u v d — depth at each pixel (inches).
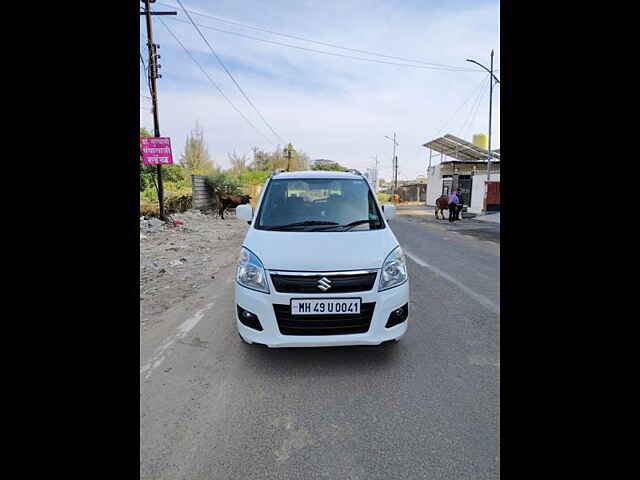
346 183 166.7
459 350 130.7
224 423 91.3
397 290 117.8
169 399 101.4
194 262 289.7
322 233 133.0
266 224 144.9
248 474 75.2
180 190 832.3
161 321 160.1
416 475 74.5
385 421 91.8
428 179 1461.6
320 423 91.2
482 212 926.4
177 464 77.8
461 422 91.2
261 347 132.9
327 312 110.8
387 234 136.9
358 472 75.5
